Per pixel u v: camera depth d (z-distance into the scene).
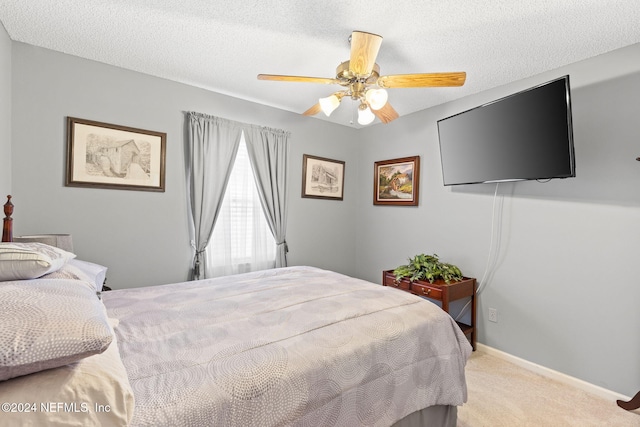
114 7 1.74
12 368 0.66
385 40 2.01
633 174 2.00
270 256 3.32
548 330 2.38
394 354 1.38
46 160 2.19
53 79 2.21
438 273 2.76
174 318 1.45
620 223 2.05
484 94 2.81
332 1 1.65
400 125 3.57
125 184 2.48
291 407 1.03
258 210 3.22
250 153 3.12
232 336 1.28
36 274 1.02
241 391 0.97
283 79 1.93
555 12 1.71
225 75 2.60
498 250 2.69
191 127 2.76
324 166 3.77
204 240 2.83
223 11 1.76
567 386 2.23
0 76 1.88
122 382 0.78
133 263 2.54
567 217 2.29
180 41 2.09
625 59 2.04
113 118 2.44
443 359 1.58
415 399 1.43
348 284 2.12
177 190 2.76
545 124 2.11
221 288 1.99
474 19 1.79
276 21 1.85
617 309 2.06
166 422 0.82
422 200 3.32
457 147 2.76
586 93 2.21
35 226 2.16
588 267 2.18
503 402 2.02
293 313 1.55
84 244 2.34
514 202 2.58
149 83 2.59
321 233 3.78
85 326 0.77
